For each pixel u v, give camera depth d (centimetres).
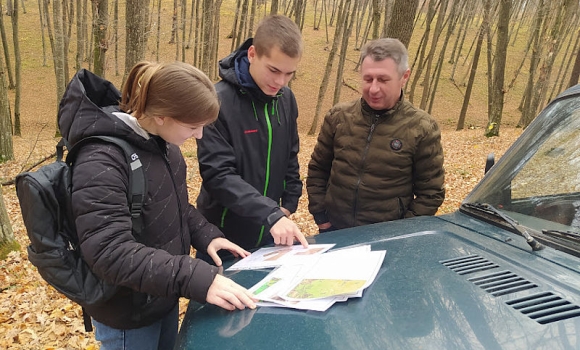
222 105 232
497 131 1512
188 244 193
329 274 153
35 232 148
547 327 108
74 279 152
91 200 140
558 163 190
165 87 147
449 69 3431
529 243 159
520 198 192
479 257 157
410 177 271
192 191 926
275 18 221
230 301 137
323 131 298
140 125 162
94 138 149
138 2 996
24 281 511
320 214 308
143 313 167
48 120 2283
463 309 120
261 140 244
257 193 216
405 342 107
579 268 139
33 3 4125
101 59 1123
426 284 137
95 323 181
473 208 207
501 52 1452
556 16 1580
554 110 215
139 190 154
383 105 258
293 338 115
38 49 3234
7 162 1221
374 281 143
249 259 188
